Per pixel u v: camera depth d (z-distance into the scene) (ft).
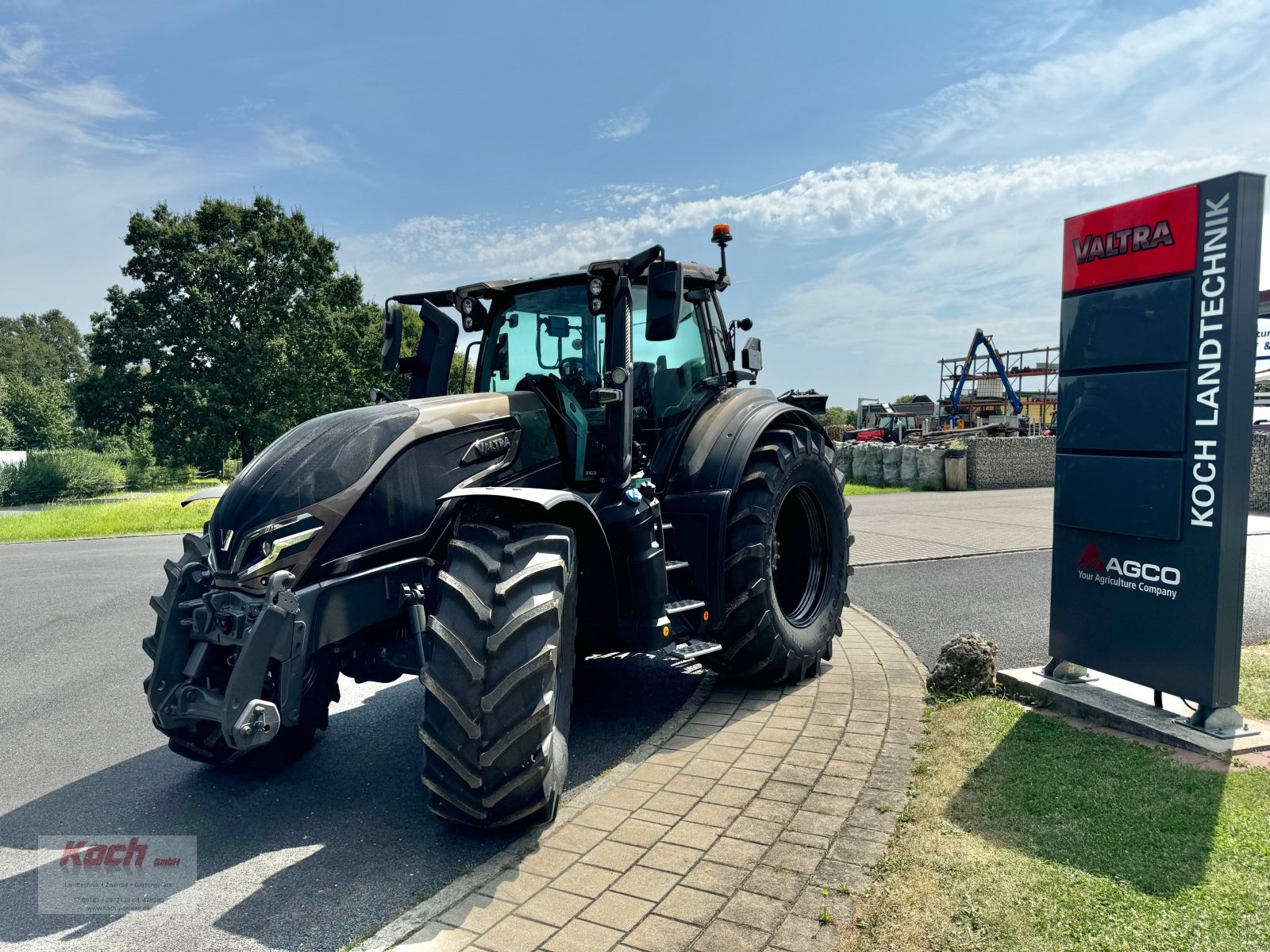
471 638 9.05
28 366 328.08
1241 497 11.03
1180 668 11.47
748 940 7.21
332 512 10.18
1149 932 6.84
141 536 48.75
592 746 12.73
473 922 7.80
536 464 13.07
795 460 15.67
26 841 10.22
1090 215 12.71
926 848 8.46
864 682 15.11
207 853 9.73
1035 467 65.82
